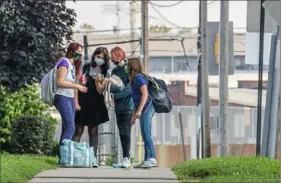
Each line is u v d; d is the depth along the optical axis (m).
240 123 77.25
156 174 27.14
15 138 39.62
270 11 25.19
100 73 31.55
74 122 30.42
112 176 26.44
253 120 77.12
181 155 78.44
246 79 132.25
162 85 29.62
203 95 63.47
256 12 34.28
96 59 31.31
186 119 79.19
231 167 26.92
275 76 29.69
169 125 78.81
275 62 29.34
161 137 78.50
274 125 29.89
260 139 34.72
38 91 45.47
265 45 33.88
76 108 30.73
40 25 36.75
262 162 28.28
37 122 39.62
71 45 29.70
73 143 29.83
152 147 29.53
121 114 30.22
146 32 73.94
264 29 33.00
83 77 30.91
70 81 29.55
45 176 26.31
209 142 63.19
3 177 24.33
